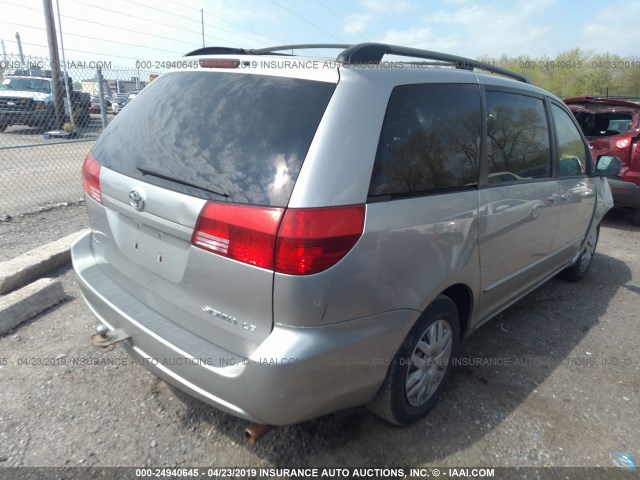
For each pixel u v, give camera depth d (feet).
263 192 5.89
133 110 8.38
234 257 5.95
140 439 7.68
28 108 36.35
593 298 14.47
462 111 8.29
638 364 10.76
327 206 5.84
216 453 7.50
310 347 5.86
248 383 5.88
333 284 5.91
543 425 8.55
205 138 6.69
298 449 7.65
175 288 6.85
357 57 6.75
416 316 7.24
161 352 6.63
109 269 8.30
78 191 24.41
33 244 15.74
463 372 10.05
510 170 9.61
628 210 23.70
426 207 7.18
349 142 6.18
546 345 11.42
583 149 13.53
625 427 8.63
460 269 8.04
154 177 6.93
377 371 6.93
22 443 7.43
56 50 44.60
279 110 6.37
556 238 12.06
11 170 29.27
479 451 7.83
